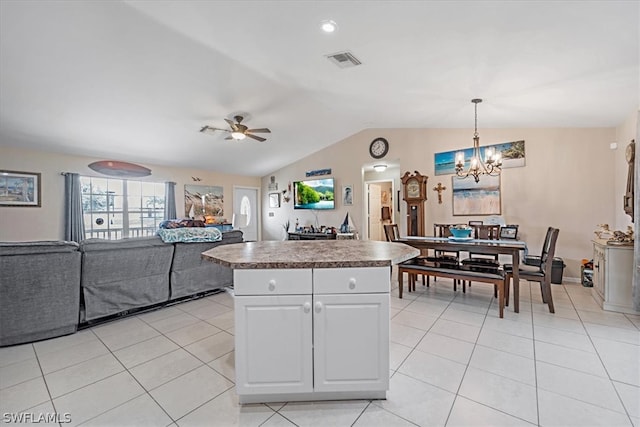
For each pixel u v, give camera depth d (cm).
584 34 204
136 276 316
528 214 463
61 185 505
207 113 450
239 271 170
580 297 370
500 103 372
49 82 330
